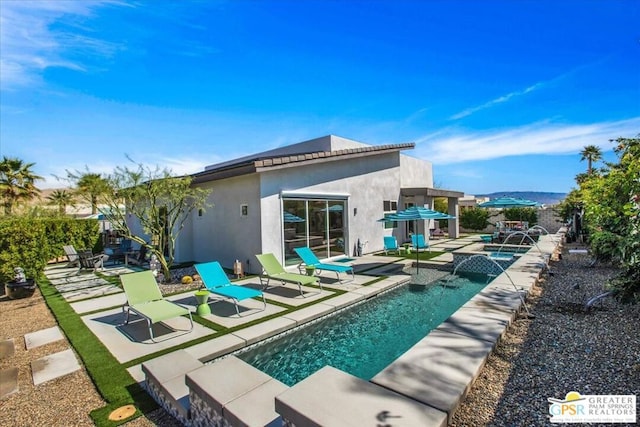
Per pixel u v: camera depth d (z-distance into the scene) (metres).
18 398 3.96
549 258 11.33
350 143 16.58
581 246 16.22
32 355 5.20
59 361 4.95
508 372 3.89
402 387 3.20
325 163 13.03
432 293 9.15
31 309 7.79
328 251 13.25
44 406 3.78
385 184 16.77
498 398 3.37
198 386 3.16
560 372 3.88
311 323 6.65
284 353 5.63
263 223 10.65
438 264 12.38
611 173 6.50
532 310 6.21
